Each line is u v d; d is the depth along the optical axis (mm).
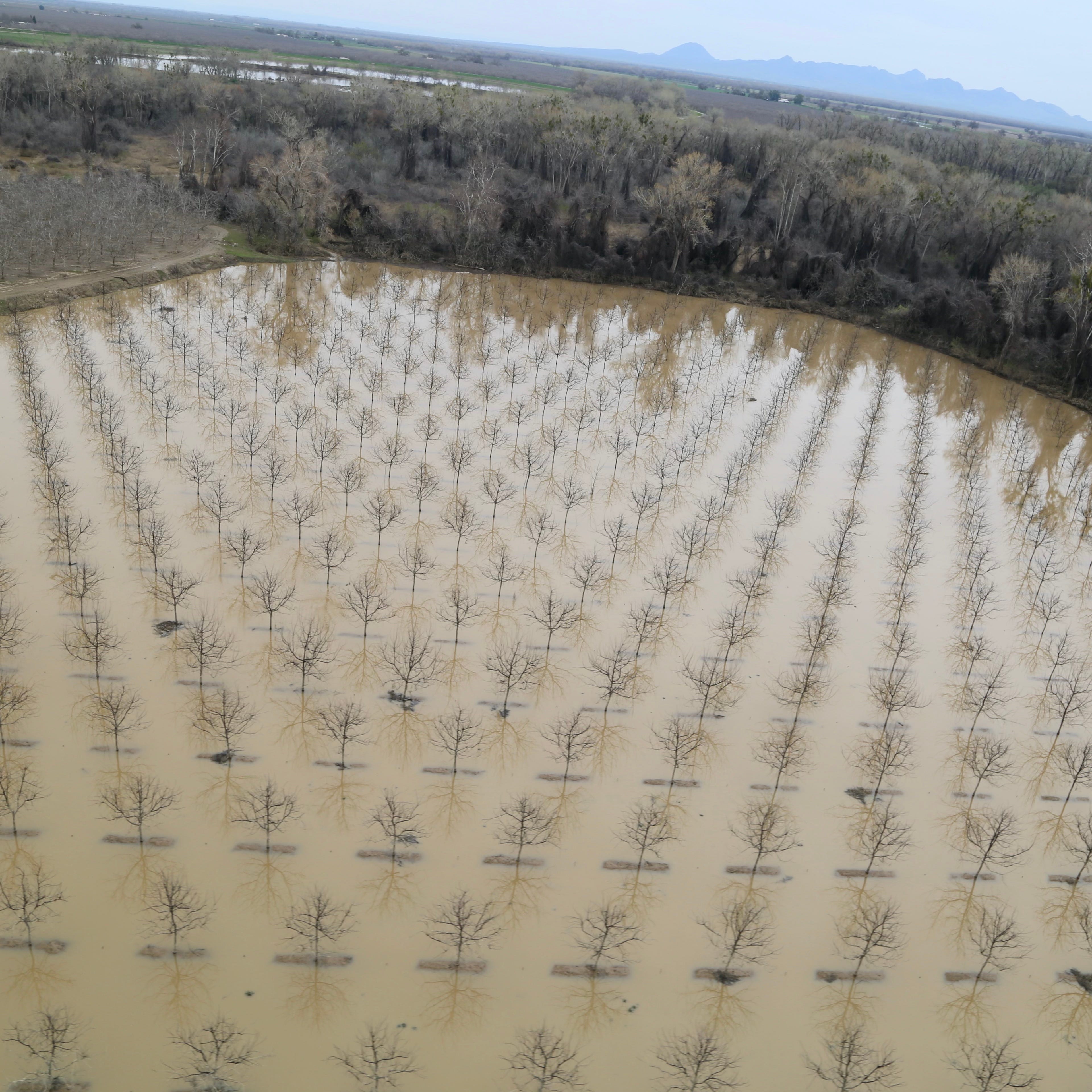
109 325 80938
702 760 41344
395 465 62844
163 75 168750
